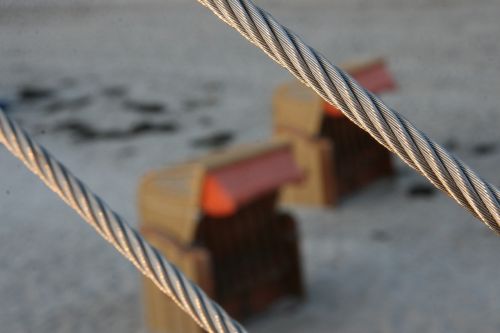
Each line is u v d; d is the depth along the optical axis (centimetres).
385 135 164
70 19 3139
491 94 1680
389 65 2003
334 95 163
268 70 2091
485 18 2405
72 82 2195
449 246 980
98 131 1681
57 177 175
